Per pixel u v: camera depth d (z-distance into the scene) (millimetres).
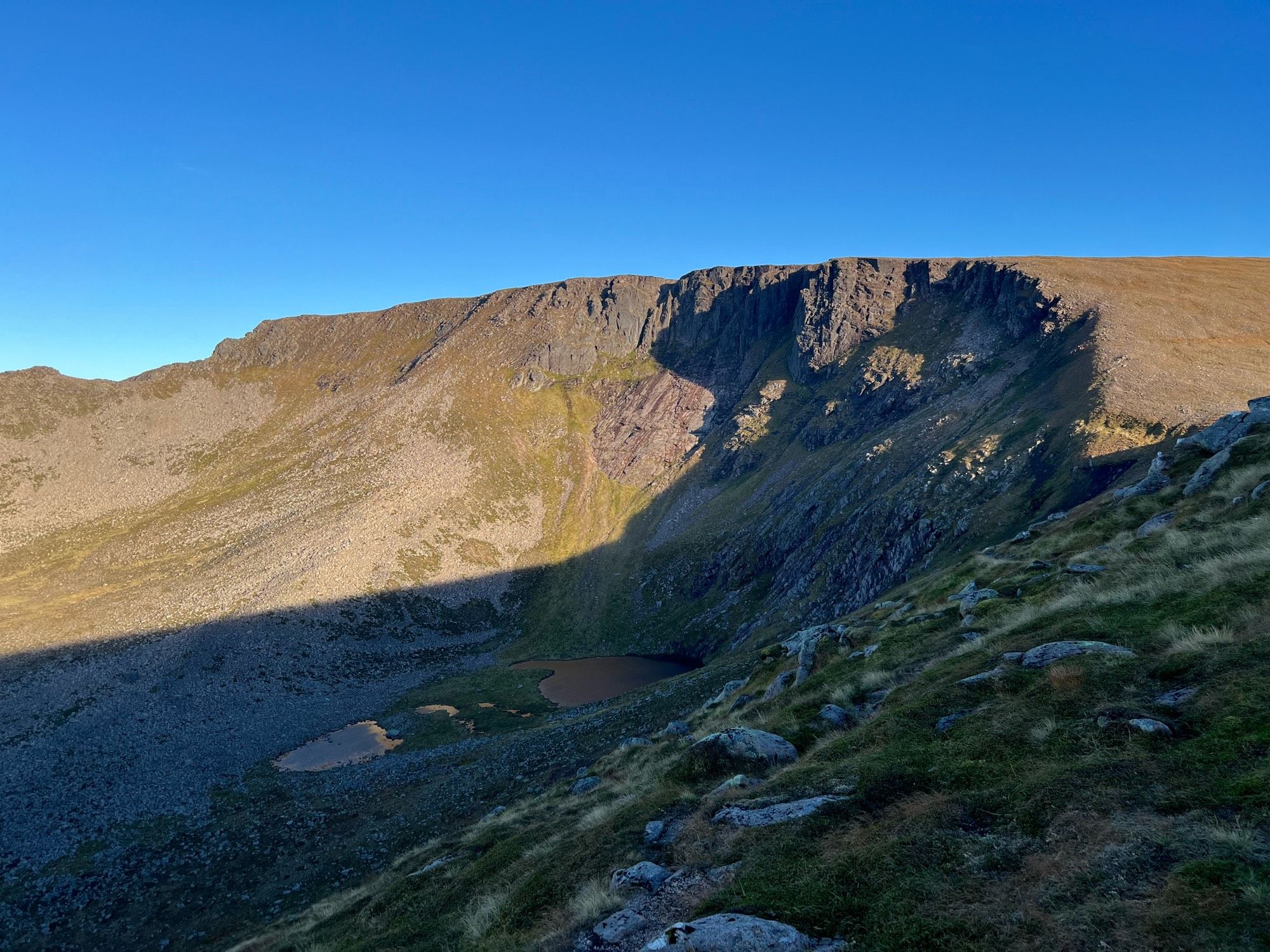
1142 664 13078
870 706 19422
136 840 56375
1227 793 8172
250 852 52000
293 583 127062
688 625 133125
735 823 12773
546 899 13453
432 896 19672
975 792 10578
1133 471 68375
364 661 113312
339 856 49000
